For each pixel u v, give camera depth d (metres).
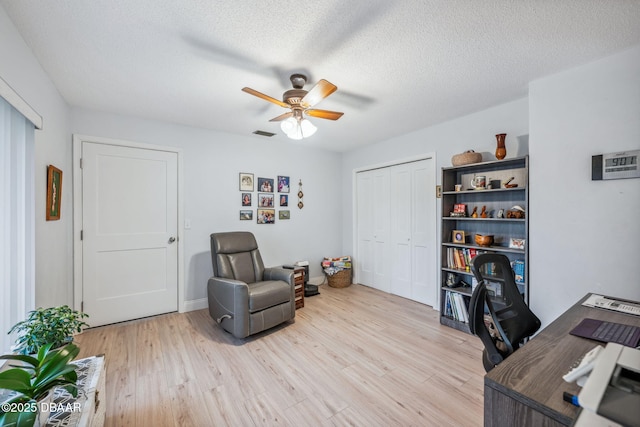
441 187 3.00
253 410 1.67
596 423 0.58
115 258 2.93
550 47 1.77
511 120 2.65
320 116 2.32
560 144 2.09
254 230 3.87
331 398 1.77
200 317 3.15
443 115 3.00
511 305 1.57
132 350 2.38
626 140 1.81
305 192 4.41
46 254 2.07
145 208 3.09
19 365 1.34
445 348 2.41
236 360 2.22
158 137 3.15
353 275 4.71
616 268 1.86
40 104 1.94
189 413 1.64
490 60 1.92
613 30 1.60
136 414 1.63
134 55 1.85
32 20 1.50
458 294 2.84
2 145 1.43
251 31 1.60
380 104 2.70
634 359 0.70
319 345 2.48
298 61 1.92
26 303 1.70
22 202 1.64
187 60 1.91
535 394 0.76
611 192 1.87
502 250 2.51
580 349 1.02
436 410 1.66
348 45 1.74
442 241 3.00
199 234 3.43
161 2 1.37
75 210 2.70
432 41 1.70
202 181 3.44
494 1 1.37
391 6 1.40
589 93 1.95
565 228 2.07
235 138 3.69
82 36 1.64
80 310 2.74
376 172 4.30
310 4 1.39
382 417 1.60
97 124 2.82
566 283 2.06
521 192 2.60
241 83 2.24
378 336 2.65
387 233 4.13
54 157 2.27
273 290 2.77
